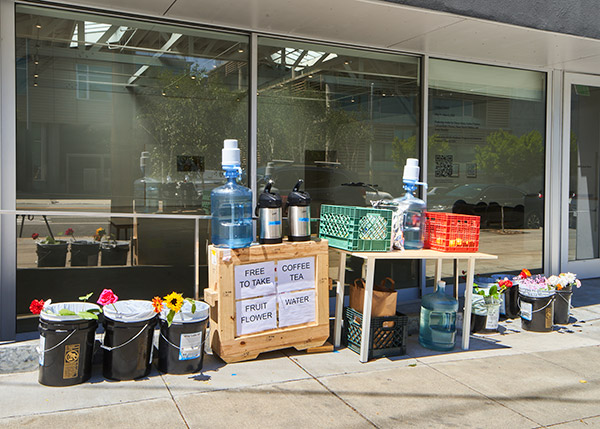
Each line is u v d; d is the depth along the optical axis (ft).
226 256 13.83
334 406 11.78
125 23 15.94
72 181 15.47
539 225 23.27
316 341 15.14
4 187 14.52
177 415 11.10
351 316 15.44
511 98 22.43
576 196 24.58
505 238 22.52
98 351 13.75
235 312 13.99
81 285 15.71
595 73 24.09
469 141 21.54
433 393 12.61
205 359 14.38
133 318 12.65
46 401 11.57
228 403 11.75
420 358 15.03
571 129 24.13
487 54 20.45
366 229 14.90
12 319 14.64
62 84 15.28
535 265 23.27
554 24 17.16
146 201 16.43
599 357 15.39
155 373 13.33
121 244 16.16
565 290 18.61
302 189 18.58
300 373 13.62
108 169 15.92
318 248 15.08
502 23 16.22
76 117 15.47
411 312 18.44
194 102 16.96
